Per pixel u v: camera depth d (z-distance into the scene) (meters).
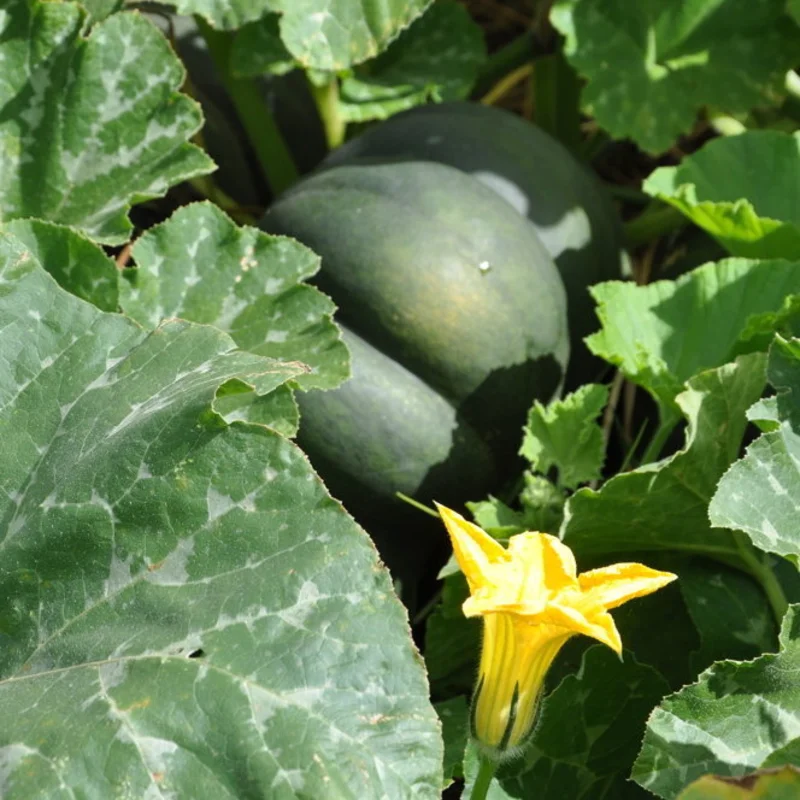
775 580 1.10
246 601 0.89
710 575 1.12
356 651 0.88
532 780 1.04
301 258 1.13
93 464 0.93
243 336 1.11
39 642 0.91
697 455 1.07
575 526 1.09
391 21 1.25
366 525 1.19
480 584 0.88
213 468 0.92
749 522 1.01
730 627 1.10
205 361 0.97
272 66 1.34
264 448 0.92
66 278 1.10
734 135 1.30
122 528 0.92
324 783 0.85
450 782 1.03
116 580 0.91
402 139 1.29
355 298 1.19
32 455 0.95
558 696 1.05
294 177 1.43
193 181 1.39
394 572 1.20
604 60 1.37
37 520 0.93
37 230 1.10
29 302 0.98
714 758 0.97
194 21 1.43
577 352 1.29
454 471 1.19
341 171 1.25
